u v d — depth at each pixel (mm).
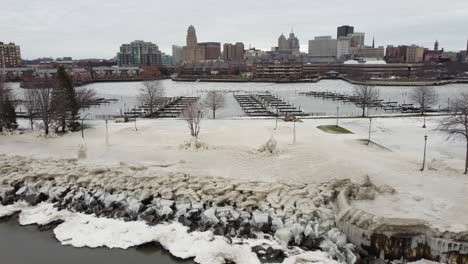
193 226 33156
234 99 143250
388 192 35469
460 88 196375
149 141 61500
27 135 66875
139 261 28484
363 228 29359
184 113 84938
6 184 42000
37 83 140625
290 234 30547
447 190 36562
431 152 53438
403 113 101188
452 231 27469
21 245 30828
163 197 36969
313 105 125812
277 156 49688
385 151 53750
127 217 35000
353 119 85875
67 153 53969
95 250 29984
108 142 60906
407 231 28359
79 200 38312
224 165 46281
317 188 36031
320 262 27859
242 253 29078
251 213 33844
